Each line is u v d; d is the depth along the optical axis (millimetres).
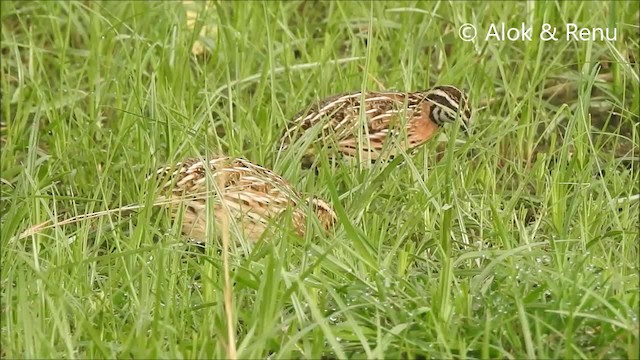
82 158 14008
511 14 16516
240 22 16656
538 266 10766
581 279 10406
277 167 13641
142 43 16188
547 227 12484
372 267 10852
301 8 17859
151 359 9477
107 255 10844
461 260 11156
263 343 9516
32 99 15656
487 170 13148
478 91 15398
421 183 12062
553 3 16234
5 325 10352
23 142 15016
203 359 9656
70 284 10797
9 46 17094
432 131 15008
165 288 10758
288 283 10180
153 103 13891
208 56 16812
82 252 11406
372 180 12609
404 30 16297
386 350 9891
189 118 14070
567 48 16297
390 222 12391
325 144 13539
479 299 10414
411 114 14852
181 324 10227
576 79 15656
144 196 12531
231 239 12172
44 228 11734
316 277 10734
